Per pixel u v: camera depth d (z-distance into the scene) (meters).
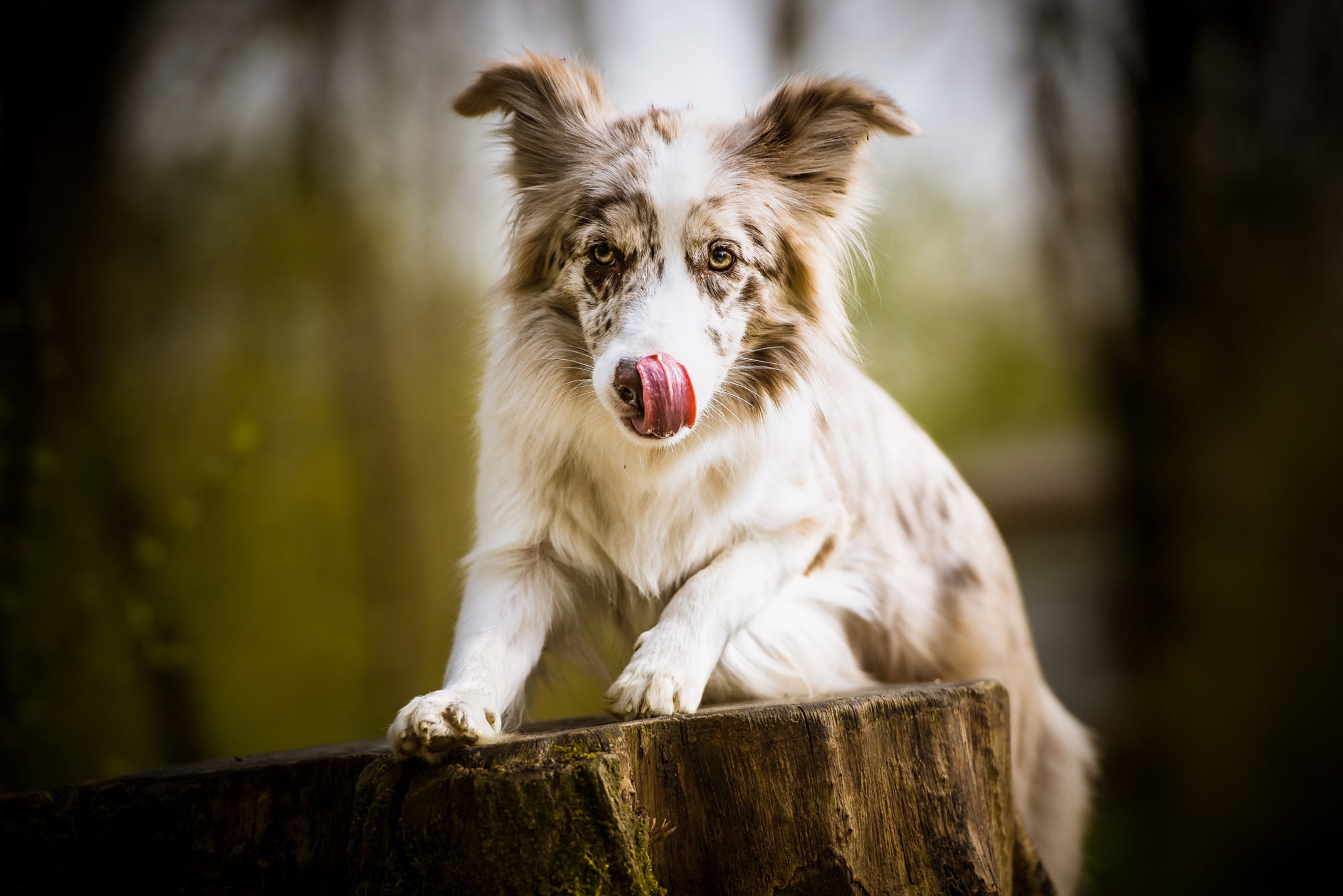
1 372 6.08
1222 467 6.77
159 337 9.05
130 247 8.44
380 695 9.55
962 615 3.94
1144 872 7.12
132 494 7.32
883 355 16.05
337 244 9.56
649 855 2.39
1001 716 2.93
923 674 3.88
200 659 7.94
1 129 6.84
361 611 9.86
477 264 9.77
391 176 9.49
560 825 2.25
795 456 3.30
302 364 10.09
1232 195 6.80
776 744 2.50
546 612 3.14
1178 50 6.64
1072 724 4.55
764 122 3.38
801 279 3.34
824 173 3.46
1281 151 6.78
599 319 3.02
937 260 15.73
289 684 9.74
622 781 2.32
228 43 8.68
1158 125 6.72
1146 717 7.27
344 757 2.72
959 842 2.65
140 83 7.95
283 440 9.98
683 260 3.03
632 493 3.13
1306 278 6.86
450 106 3.53
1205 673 7.03
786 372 3.27
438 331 9.94
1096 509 13.41
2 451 5.62
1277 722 7.03
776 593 3.20
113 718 6.48
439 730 2.32
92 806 2.65
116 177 7.88
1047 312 8.34
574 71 3.52
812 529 3.28
